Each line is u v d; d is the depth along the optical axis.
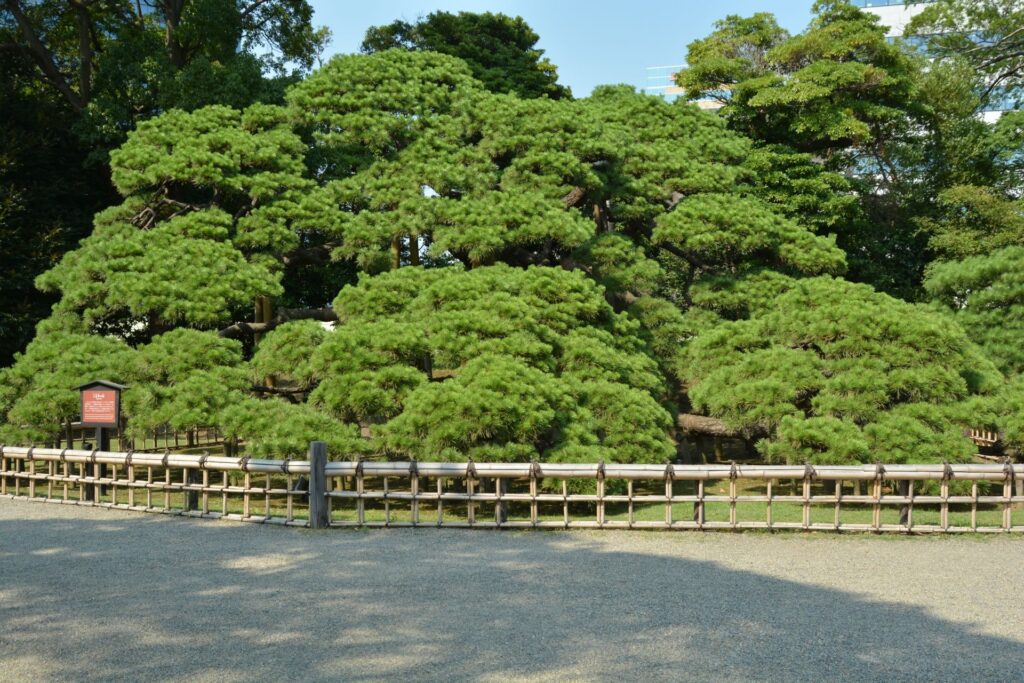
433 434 10.23
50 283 14.36
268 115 16.20
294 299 20.47
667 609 6.35
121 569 7.61
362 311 12.80
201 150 14.47
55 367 12.40
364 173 16.02
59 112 22.86
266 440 10.54
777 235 16.64
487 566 7.74
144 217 15.43
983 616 6.21
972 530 9.41
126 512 10.72
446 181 15.13
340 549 8.48
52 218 20.52
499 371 10.80
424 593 6.79
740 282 16.23
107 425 11.04
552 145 15.64
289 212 14.56
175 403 11.21
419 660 5.25
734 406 12.12
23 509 10.88
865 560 8.06
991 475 9.33
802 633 5.79
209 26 24.41
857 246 23.19
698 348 13.85
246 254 14.95
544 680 4.92
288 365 11.99
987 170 23.81
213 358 12.11
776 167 22.27
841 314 12.42
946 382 11.78
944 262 21.45
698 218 16.03
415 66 17.45
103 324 15.28
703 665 5.17
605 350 12.67
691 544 8.78
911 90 22.95
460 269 13.55
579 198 17.45
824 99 22.66
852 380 11.69
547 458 10.71
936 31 30.16
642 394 12.24
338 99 16.11
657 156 17.59
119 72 21.55
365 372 11.04
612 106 19.48
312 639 5.65
